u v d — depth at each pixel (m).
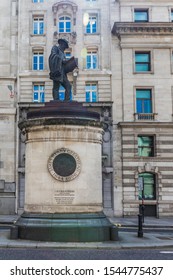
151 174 40.16
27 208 15.96
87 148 15.91
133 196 39.44
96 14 42.38
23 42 41.88
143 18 42.12
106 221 15.88
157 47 41.56
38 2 42.44
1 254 12.40
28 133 16.36
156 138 40.06
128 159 39.75
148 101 41.38
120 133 40.41
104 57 41.69
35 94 41.50
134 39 41.41
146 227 28.27
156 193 39.50
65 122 15.62
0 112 40.59
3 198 39.47
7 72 41.47
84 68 41.53
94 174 15.93
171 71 41.34
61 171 15.48
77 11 42.19
